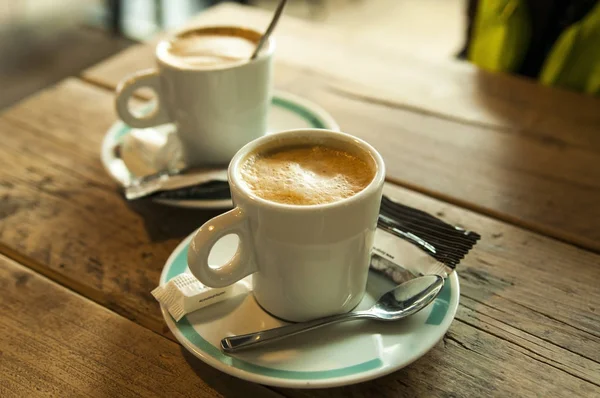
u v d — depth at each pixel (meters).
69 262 0.40
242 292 0.35
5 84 1.31
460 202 0.44
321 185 0.32
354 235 0.31
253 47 0.47
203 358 0.31
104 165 0.46
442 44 1.52
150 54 0.63
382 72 0.60
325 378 0.29
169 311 0.33
